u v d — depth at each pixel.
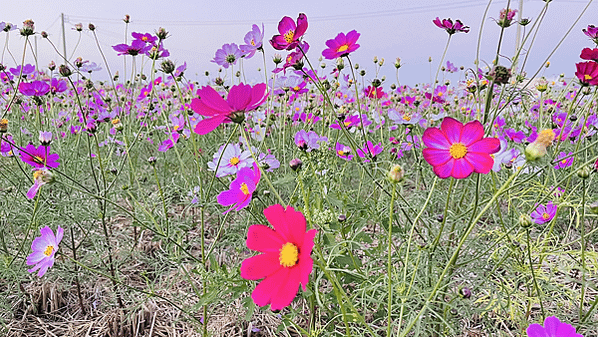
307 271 0.30
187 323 0.71
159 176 1.17
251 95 0.35
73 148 1.06
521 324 0.57
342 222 0.57
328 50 0.67
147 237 0.96
